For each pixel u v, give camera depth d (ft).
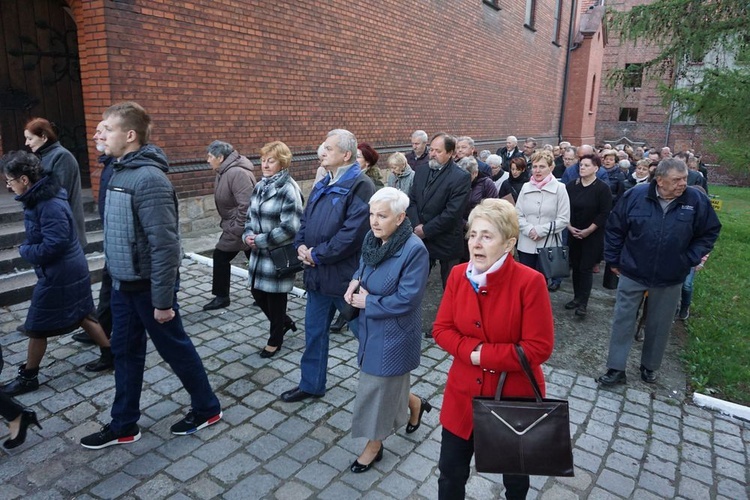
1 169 10.89
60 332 11.87
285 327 15.06
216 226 25.96
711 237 12.66
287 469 9.78
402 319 9.04
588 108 83.82
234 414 11.53
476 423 6.72
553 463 6.54
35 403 11.62
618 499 9.39
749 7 34.27
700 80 39.68
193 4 22.90
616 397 13.10
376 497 9.12
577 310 18.70
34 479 9.28
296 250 12.10
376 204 8.72
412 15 39.45
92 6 19.76
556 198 17.26
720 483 9.98
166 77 22.30
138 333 9.92
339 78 32.65
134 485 9.21
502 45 56.24
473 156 21.59
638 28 38.29
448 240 16.08
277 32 27.48
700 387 13.78
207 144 24.70
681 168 12.13
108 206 9.16
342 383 13.05
